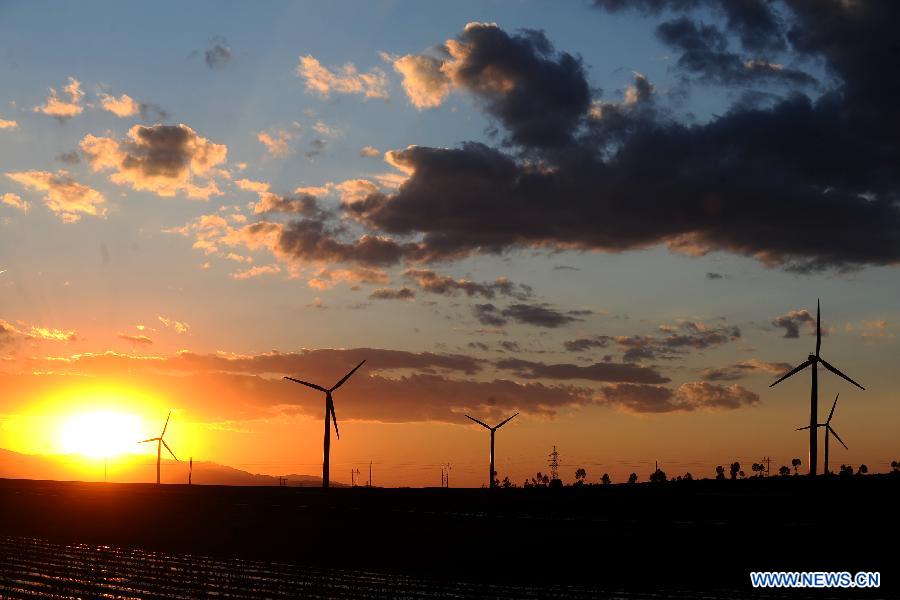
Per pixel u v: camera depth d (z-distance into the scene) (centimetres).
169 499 8294
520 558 5000
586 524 5872
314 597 4022
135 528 6444
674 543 5159
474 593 4144
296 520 6562
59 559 5106
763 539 5162
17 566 4838
